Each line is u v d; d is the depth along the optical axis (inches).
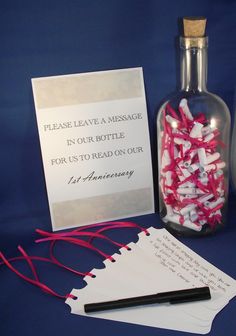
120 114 17.9
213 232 17.7
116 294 14.4
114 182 18.5
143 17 17.3
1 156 17.6
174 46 18.0
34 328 13.4
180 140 16.5
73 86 17.2
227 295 14.1
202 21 15.9
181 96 17.9
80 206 18.3
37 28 16.3
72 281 15.4
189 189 16.8
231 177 20.2
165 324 13.2
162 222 18.6
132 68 17.8
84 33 16.8
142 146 18.4
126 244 17.1
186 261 15.9
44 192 18.6
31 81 16.8
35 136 17.7
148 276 15.1
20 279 15.7
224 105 18.0
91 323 13.4
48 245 17.8
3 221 18.5
